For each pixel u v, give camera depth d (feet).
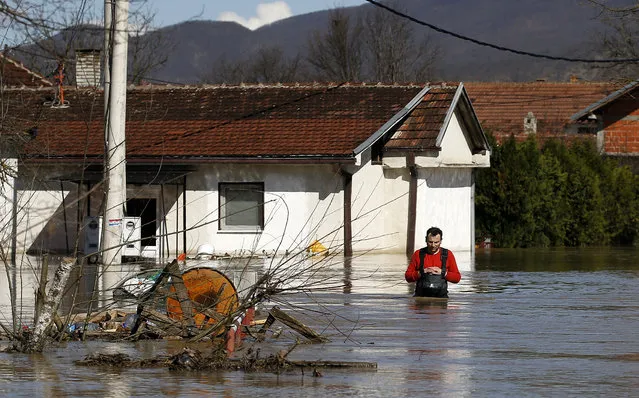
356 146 137.90
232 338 49.73
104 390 41.11
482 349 51.37
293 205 140.36
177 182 141.28
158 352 50.19
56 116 143.95
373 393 40.55
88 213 138.82
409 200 144.56
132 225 119.24
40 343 50.85
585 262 127.13
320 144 139.74
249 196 141.28
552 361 47.73
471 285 90.53
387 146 143.43
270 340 54.19
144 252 137.90
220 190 141.38
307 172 140.36
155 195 141.49
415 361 47.78
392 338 55.01
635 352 50.39
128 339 53.98
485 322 62.03
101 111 144.97
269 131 144.05
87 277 88.02
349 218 139.13
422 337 55.36
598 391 40.88
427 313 66.54
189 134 144.56
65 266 51.83
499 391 40.88
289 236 132.16
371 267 111.14
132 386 41.98
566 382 42.68
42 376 44.19
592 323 61.93
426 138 143.43
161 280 54.65
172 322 54.54
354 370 45.55
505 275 103.24
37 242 137.90
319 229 140.15
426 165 142.72
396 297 76.69
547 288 87.25
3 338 54.75
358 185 141.18
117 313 60.39
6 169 78.28
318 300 74.02
